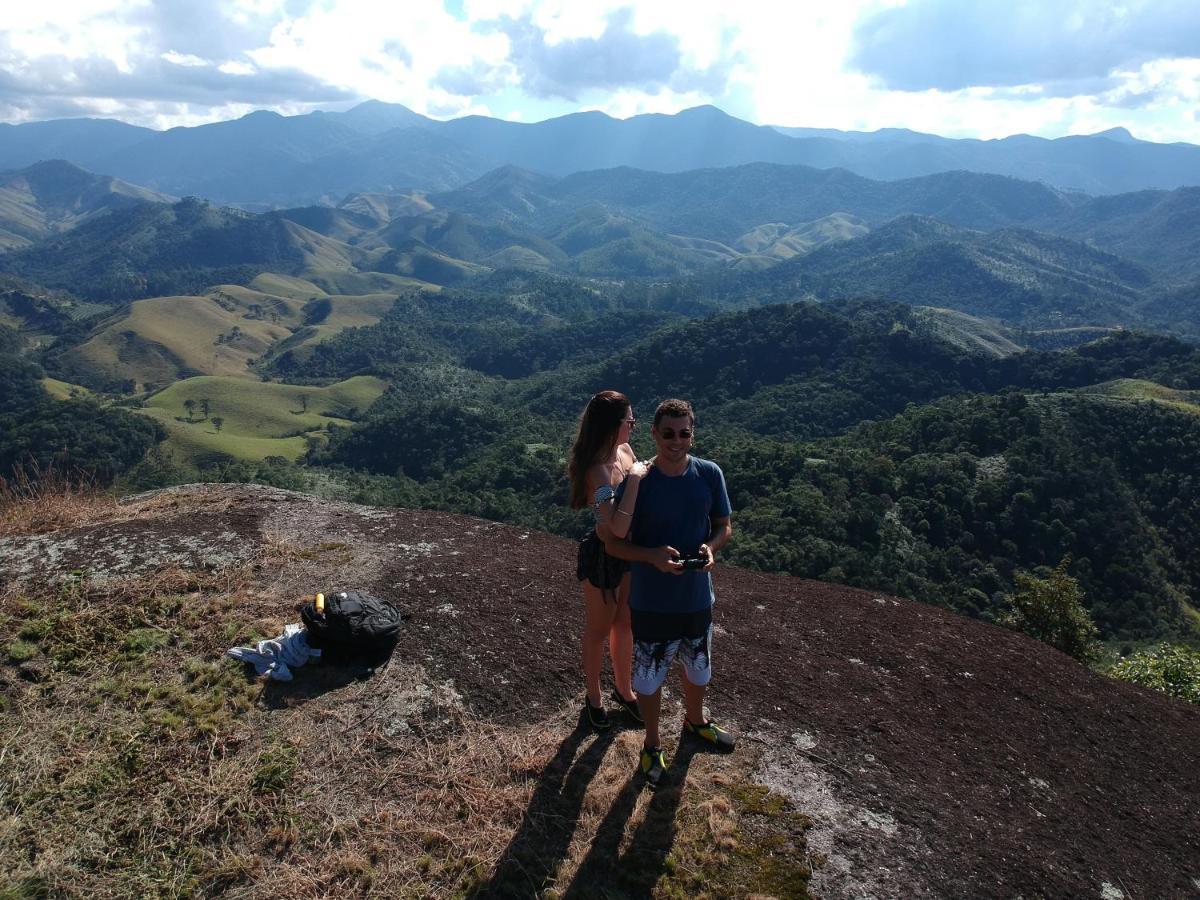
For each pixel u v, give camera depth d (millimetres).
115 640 3746
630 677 3281
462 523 5945
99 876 2441
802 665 4012
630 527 2766
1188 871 2893
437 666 3646
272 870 2498
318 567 4746
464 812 2773
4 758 2922
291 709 3301
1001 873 2678
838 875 2580
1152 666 7930
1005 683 4090
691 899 2467
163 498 6223
